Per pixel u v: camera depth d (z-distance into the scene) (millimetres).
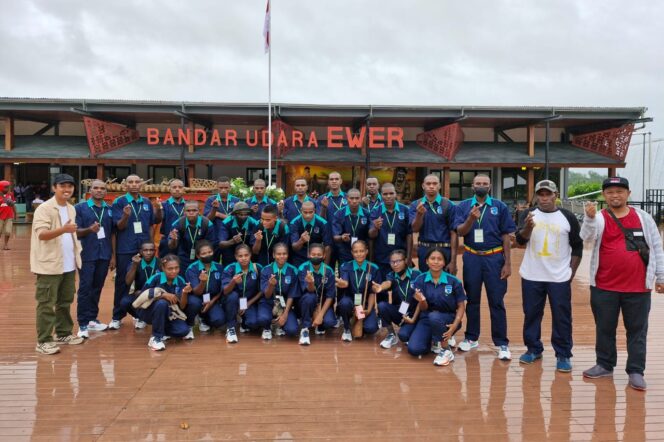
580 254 4395
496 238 4680
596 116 19750
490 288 4672
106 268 5465
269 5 17469
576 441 3078
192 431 3154
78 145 20625
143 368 4309
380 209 5535
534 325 4531
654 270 3961
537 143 22672
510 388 3928
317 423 3287
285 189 21703
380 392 3828
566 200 19859
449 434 3152
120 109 18828
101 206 5406
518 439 3096
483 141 22531
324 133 22406
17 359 4535
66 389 3830
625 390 3900
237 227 5766
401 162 19969
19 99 18422
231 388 3873
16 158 19172
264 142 19719
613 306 4078
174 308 4973
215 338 5266
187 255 5828
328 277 5262
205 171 21781
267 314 5199
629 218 4039
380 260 5559
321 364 4465
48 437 3064
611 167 20641
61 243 4754
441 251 4652
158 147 20500
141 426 3219
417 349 4602
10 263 10469
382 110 19516
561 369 4297
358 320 5156
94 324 5543
